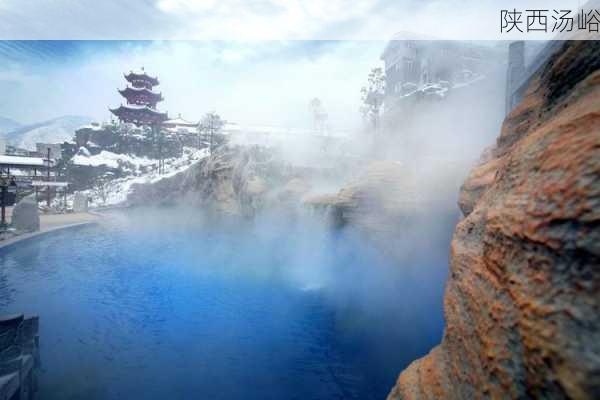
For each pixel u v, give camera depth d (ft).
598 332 4.79
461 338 9.20
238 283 74.38
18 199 157.99
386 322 50.57
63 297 63.41
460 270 10.53
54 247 100.83
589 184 5.62
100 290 68.85
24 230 101.45
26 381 29.73
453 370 9.36
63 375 37.40
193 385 36.17
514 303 6.80
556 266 5.89
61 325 51.31
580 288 5.28
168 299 64.34
